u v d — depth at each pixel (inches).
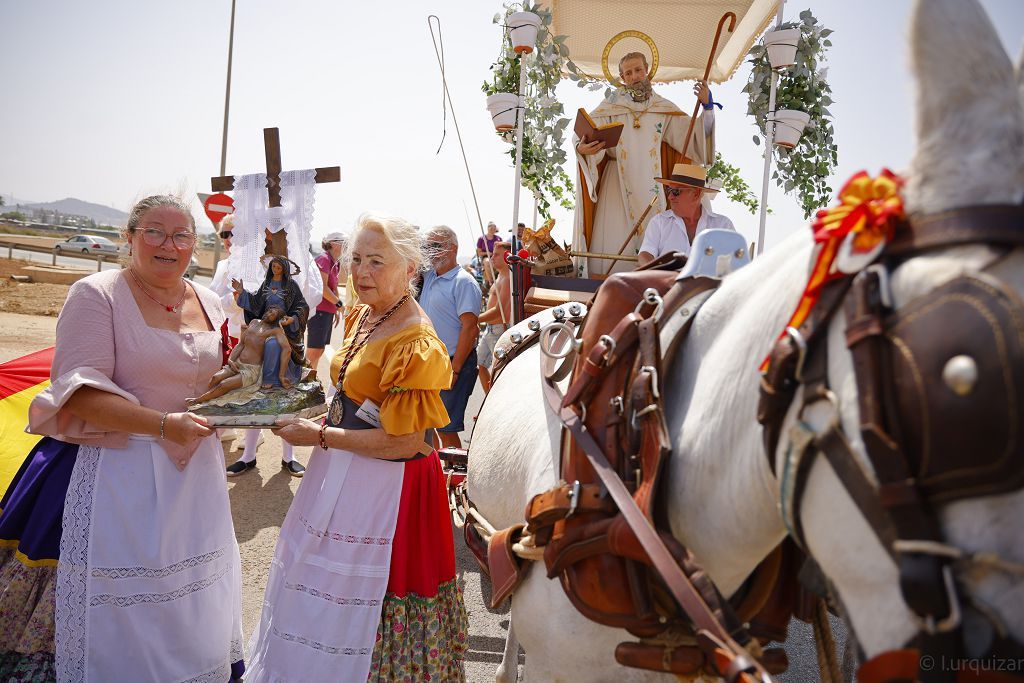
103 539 103.9
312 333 280.1
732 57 209.9
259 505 212.4
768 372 47.6
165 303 112.5
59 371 104.6
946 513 35.9
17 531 107.9
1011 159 37.0
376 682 104.9
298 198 123.9
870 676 39.3
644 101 179.8
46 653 106.7
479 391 330.0
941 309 36.3
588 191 175.6
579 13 196.2
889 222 40.2
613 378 69.7
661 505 62.0
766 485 53.5
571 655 72.3
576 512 68.0
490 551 83.2
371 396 106.8
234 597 121.1
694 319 66.4
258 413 105.0
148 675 106.5
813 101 177.9
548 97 171.2
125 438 106.6
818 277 45.2
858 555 40.7
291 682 104.8
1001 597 34.2
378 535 105.2
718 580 62.4
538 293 146.9
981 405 33.8
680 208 154.9
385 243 103.9
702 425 60.4
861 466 39.7
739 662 48.0
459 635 112.3
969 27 38.2
